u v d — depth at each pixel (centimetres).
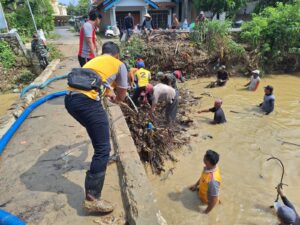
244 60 1181
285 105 837
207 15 2102
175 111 636
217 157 398
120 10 2078
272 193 457
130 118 573
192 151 586
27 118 516
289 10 1171
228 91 978
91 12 575
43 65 1132
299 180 488
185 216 413
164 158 549
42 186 316
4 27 1280
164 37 1265
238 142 619
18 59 1188
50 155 383
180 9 2288
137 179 310
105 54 291
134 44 1150
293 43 1198
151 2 2025
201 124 715
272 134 652
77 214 273
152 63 1134
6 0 1688
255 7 1855
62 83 779
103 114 265
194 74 1163
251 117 750
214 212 421
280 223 383
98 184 264
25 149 401
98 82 262
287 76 1180
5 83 1111
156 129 566
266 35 1208
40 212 275
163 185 484
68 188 312
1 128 472
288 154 568
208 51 1191
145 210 263
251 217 409
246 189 468
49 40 1698
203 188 421
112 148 399
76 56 1212
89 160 369
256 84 961
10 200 293
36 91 689
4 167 356
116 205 286
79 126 476
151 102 604
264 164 536
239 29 1314
